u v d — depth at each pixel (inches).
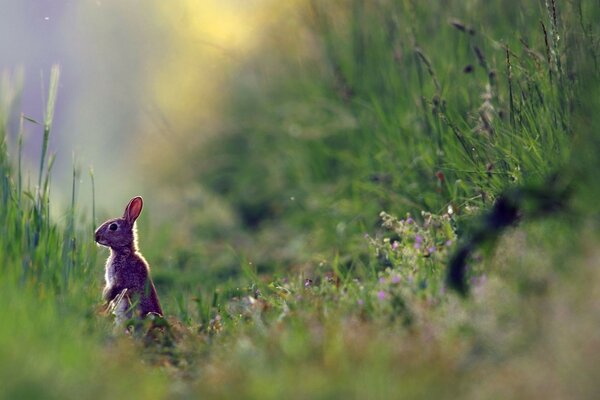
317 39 725.3
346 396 297.9
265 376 317.4
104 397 303.4
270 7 858.8
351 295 404.2
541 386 288.4
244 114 850.1
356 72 646.5
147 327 406.6
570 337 297.4
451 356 319.6
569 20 442.3
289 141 713.6
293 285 450.9
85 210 516.1
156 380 333.1
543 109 433.7
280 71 820.6
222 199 735.1
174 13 1110.4
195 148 882.1
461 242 407.5
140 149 1090.1
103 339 382.9
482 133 463.8
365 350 327.0
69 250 434.9
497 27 557.6
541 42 480.7
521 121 443.5
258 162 753.0
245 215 705.0
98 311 418.6
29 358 313.6
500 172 439.2
